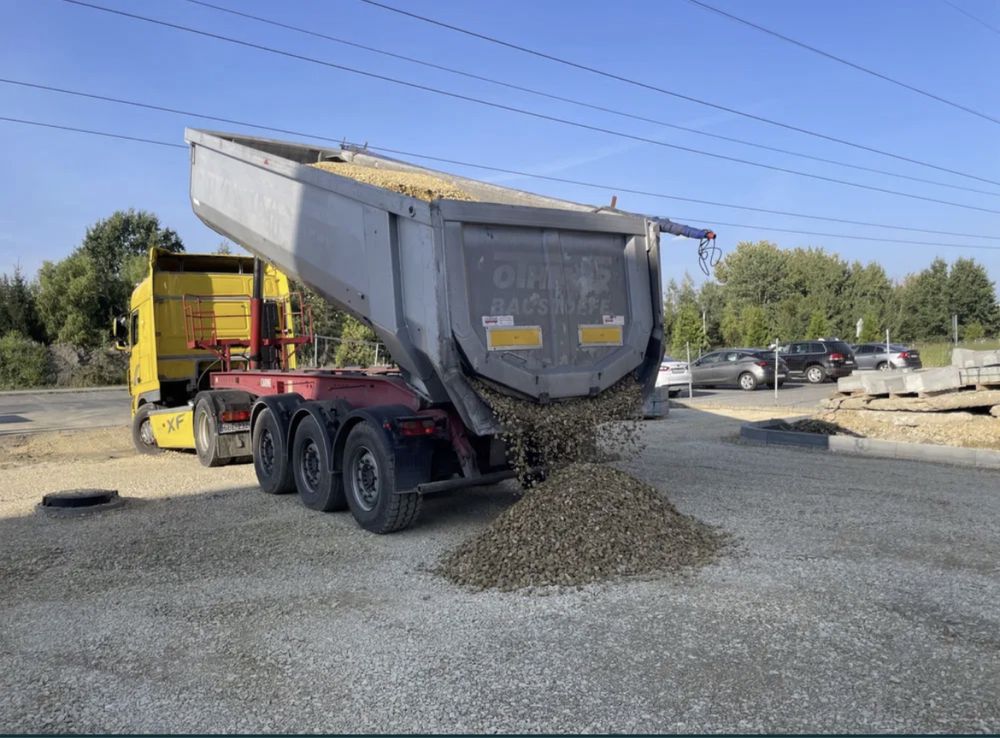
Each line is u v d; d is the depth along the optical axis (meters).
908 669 4.00
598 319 7.25
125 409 24.52
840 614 4.77
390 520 6.90
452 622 4.82
